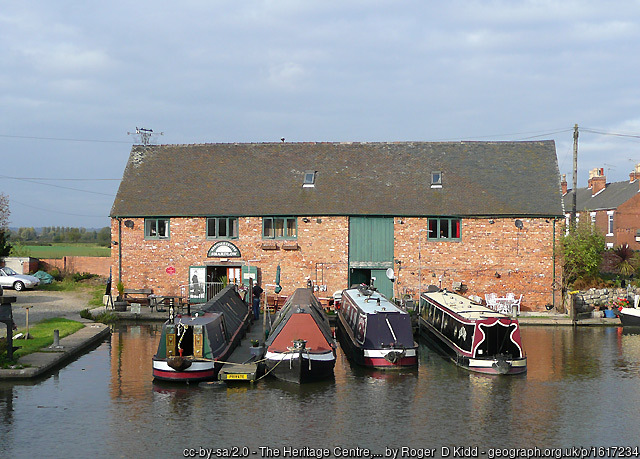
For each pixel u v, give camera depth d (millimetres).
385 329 21375
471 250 32938
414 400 17266
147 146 38188
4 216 46688
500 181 34375
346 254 33188
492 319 20875
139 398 17250
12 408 16266
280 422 15312
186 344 20250
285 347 19656
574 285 33500
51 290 40656
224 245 33656
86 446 13688
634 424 15359
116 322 30531
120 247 34219
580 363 21891
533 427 15117
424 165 35719
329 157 36688
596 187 56969
